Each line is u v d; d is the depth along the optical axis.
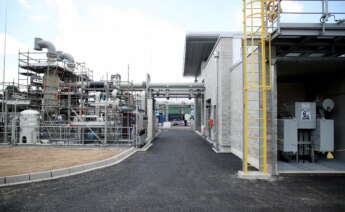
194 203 3.99
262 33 5.70
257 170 6.32
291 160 7.68
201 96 18.42
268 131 5.91
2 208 3.74
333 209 3.74
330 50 6.52
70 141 11.75
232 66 9.91
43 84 13.46
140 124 12.52
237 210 3.70
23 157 7.77
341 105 7.85
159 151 10.20
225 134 10.18
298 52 6.54
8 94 13.73
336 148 8.12
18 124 12.15
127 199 4.17
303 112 7.27
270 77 5.90
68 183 5.14
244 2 5.97
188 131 25.42
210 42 15.83
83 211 3.63
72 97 14.62
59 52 14.62
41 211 3.63
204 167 6.86
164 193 4.50
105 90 14.29
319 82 9.01
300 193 4.50
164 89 16.14
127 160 7.96
